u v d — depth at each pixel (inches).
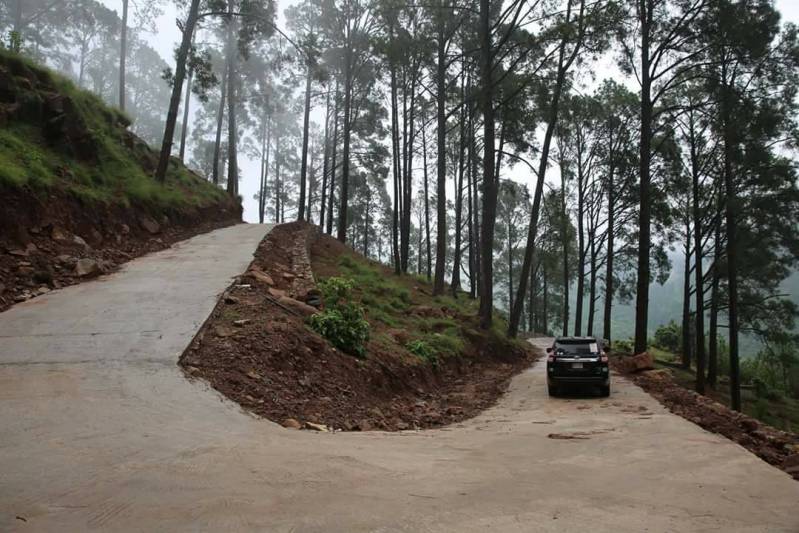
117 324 410.6
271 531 153.6
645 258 815.1
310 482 202.1
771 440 360.2
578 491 211.2
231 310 464.1
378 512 174.2
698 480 233.3
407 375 549.3
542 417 450.0
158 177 930.7
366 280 923.4
